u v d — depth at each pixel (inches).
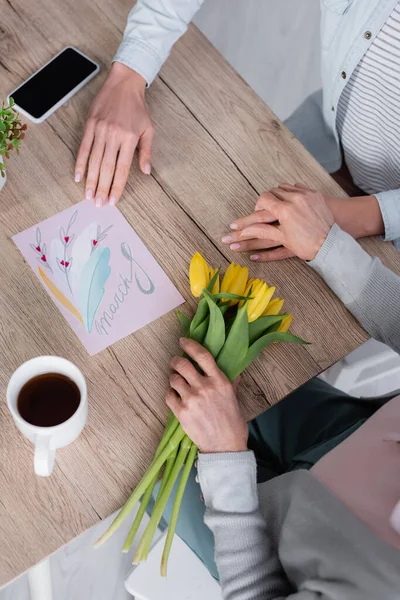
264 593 37.9
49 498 35.2
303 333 41.4
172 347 39.6
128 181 43.8
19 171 42.9
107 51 47.6
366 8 47.6
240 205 44.3
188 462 37.6
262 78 85.6
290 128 62.6
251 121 47.1
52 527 34.7
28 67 46.2
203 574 47.7
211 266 42.2
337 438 46.7
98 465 36.3
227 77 48.3
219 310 35.8
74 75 45.9
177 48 48.4
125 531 64.0
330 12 49.6
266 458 50.8
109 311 40.0
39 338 38.8
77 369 34.8
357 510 37.2
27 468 35.6
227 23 85.4
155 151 45.0
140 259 41.7
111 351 39.0
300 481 39.1
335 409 51.1
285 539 37.7
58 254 41.1
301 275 42.9
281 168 45.9
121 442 37.0
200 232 43.0
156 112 46.3
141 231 42.5
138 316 40.1
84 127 44.9
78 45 47.4
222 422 37.1
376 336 42.4
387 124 52.1
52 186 42.9
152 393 38.4
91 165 43.1
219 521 38.0
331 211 44.6
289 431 50.6
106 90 45.1
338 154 59.4
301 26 86.0
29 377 35.2
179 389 37.0
